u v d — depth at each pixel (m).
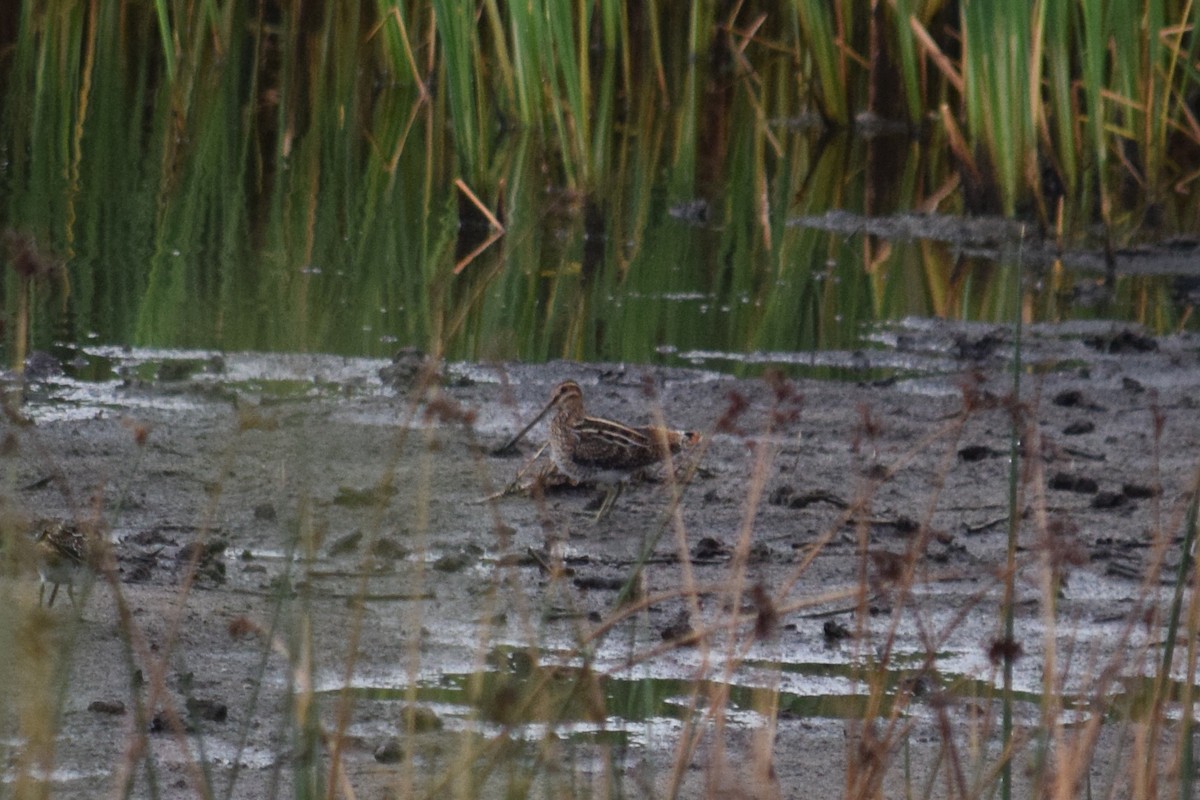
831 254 17.98
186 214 17.91
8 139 20.81
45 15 23.86
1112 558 9.81
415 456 10.85
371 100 23.52
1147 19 19.17
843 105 24.47
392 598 8.59
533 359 13.59
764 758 5.61
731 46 27.58
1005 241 18.62
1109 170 21.22
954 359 14.18
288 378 12.25
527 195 18.92
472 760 5.37
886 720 7.61
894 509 10.53
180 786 6.52
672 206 20.08
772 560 9.59
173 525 9.43
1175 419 12.66
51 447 10.52
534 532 9.83
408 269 16.23
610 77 20.09
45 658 5.37
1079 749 5.57
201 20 23.48
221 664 7.69
